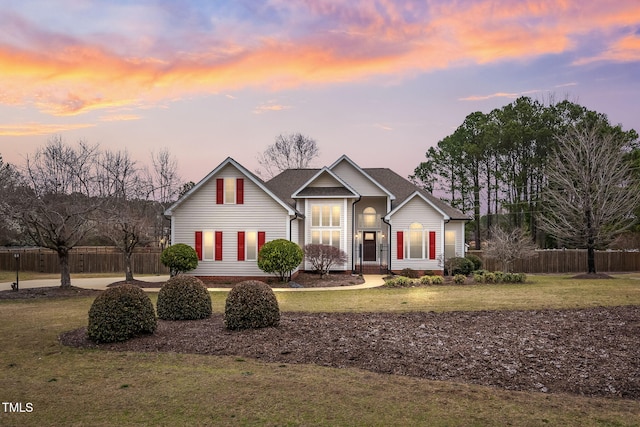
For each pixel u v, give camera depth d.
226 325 12.09
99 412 6.55
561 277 28.95
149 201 35.75
